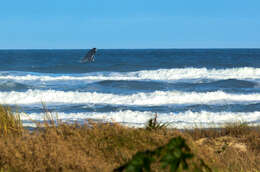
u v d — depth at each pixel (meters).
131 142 26.36
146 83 114.69
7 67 190.75
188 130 46.25
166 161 8.55
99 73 151.50
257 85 110.50
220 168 25.66
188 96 89.50
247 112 69.00
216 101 85.62
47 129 28.64
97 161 23.17
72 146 25.36
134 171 8.52
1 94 91.19
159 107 78.69
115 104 82.12
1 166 21.83
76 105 81.31
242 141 38.22
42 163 21.91
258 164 29.08
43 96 90.31
